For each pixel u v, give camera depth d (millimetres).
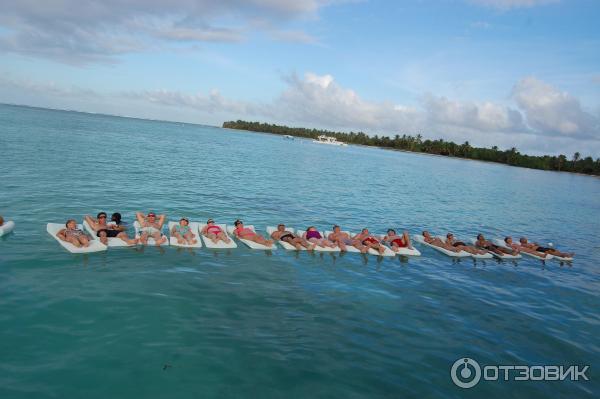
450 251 15719
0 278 9430
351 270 12789
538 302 11594
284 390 6426
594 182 98438
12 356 6570
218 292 9984
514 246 17453
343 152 108875
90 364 6566
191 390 6195
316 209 23109
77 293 9070
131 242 12836
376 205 26859
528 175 93500
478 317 10086
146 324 8016
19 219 14164
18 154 29719
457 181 53969
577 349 8836
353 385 6742
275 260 12977
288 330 8422
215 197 22906
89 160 31375
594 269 16047
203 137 110312
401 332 8859
